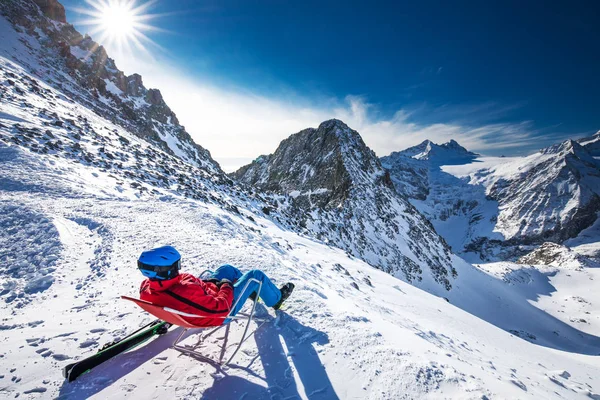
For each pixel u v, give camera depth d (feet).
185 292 9.34
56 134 50.98
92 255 18.93
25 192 27.37
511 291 374.02
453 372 10.38
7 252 17.54
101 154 52.54
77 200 28.89
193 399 8.64
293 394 9.01
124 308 13.47
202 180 76.33
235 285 11.59
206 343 11.36
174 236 23.68
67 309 13.15
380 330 13.16
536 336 273.54
